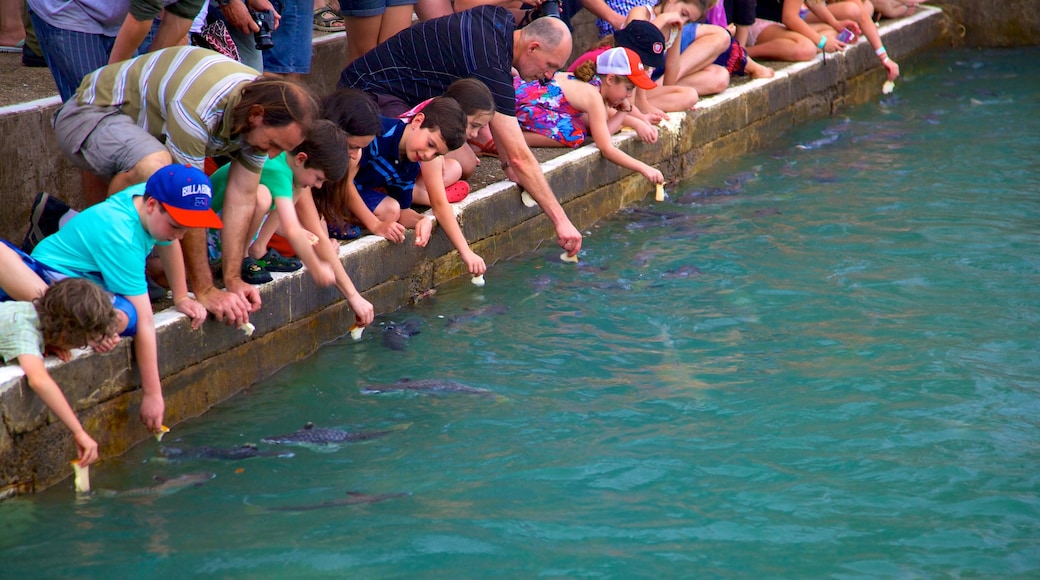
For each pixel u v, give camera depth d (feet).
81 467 22.22
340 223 31.68
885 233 39.86
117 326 22.75
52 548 20.30
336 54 48.65
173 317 25.31
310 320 29.84
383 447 24.68
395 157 32.37
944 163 49.80
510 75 35.70
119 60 27.50
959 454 24.07
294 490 22.74
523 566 19.72
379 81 35.94
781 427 25.43
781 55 60.23
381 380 28.32
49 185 33.30
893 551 20.29
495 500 22.17
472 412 26.45
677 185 47.60
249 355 27.73
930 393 27.12
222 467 23.73
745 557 20.08
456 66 35.37
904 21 74.13
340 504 22.06
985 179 46.85
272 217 28.71
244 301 26.43
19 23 45.01
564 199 40.16
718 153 51.24
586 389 27.73
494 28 35.45
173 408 25.53
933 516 21.56
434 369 28.94
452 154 37.47
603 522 21.30
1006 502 22.06
